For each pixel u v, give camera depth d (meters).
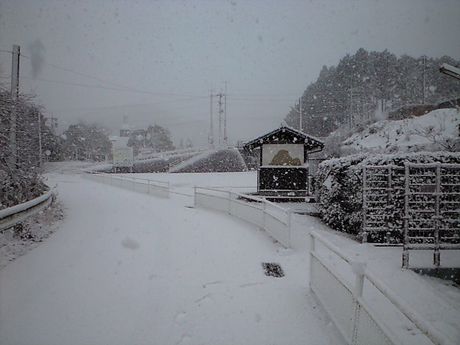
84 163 55.56
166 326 3.64
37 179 10.97
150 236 7.78
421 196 6.88
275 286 4.77
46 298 4.28
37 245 6.84
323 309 4.03
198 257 6.12
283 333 3.52
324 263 3.92
